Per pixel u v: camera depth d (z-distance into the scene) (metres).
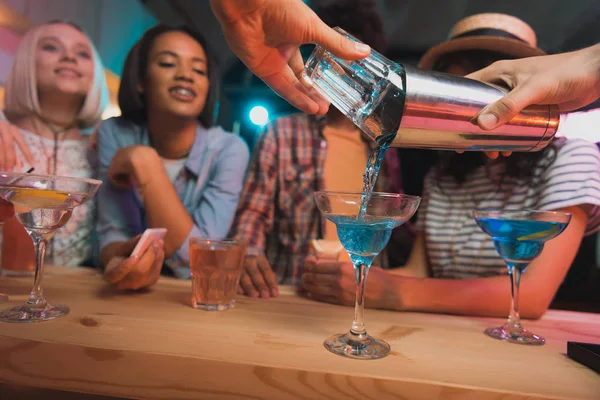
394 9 2.88
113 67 2.89
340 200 0.61
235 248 0.85
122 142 1.71
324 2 2.41
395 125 0.64
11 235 1.05
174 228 1.32
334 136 1.71
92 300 0.84
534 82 0.62
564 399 0.48
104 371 0.55
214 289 0.82
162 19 3.09
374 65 0.66
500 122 0.62
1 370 0.56
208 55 1.77
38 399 0.74
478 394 0.50
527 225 0.71
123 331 0.64
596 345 0.63
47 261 1.56
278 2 0.58
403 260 1.76
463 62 1.22
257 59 0.71
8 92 1.78
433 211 1.36
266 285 1.04
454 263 1.27
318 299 0.99
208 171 1.73
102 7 2.68
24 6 2.20
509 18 1.27
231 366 0.53
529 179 1.15
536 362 0.61
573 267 2.79
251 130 3.64
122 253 0.97
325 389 0.51
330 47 0.62
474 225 1.26
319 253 1.04
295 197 1.63
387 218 0.61
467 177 1.33
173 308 0.82
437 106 0.62
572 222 0.98
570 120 1.49
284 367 0.52
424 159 1.97
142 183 1.29
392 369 0.55
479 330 0.78
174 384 0.54
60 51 1.75
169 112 1.67
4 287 0.92
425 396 0.50
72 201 0.71
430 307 0.90
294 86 0.82
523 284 0.90
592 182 0.96
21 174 0.63
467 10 2.84
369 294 0.91
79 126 1.90
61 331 0.62
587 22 2.83
